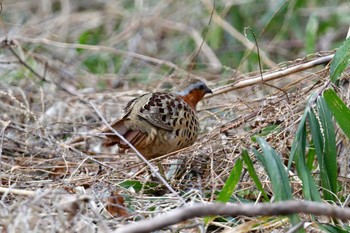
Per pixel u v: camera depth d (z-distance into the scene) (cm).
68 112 1229
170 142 937
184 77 1322
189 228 766
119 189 882
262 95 1119
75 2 1783
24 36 1564
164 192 911
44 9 1739
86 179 910
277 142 931
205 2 1631
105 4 1770
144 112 919
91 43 1616
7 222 703
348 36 982
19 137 1088
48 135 1086
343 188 906
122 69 1481
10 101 1228
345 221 824
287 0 1295
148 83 1377
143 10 1705
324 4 1630
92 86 1408
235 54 1555
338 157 958
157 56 1594
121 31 1669
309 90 982
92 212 772
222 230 816
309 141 962
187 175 944
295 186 886
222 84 1284
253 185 891
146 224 618
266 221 783
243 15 1627
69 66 1452
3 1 1741
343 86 1012
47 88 1324
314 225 773
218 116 1141
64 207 726
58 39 1608
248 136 945
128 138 918
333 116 932
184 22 1673
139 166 969
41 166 1005
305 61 1053
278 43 1567
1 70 1349
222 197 804
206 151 945
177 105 945
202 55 1527
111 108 1231
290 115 941
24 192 809
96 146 1114
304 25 1614
